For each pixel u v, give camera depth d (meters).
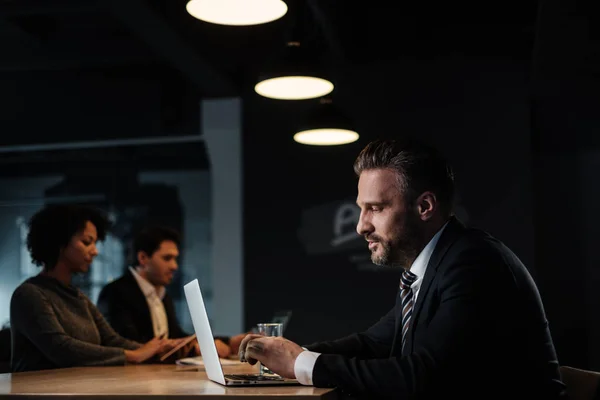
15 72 7.24
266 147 6.62
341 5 5.57
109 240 7.54
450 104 6.30
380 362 1.87
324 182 6.48
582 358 6.31
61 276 3.41
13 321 3.15
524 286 1.98
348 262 6.36
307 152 6.54
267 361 1.96
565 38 4.98
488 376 1.89
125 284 4.40
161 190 7.56
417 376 1.82
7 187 7.71
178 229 7.53
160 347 3.28
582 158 6.42
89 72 7.14
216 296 6.76
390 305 6.25
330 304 6.36
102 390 1.88
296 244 6.48
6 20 5.98
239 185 6.79
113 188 7.59
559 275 6.41
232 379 2.07
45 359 3.13
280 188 6.56
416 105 6.34
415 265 2.13
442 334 1.88
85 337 3.32
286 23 5.73
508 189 6.13
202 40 5.63
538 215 6.46
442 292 1.97
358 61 6.46
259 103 6.66
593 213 6.39
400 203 2.10
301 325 6.39
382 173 2.12
